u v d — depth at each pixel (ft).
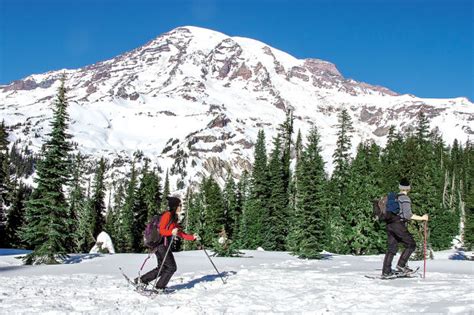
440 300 25.76
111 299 29.73
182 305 27.27
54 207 85.35
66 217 88.69
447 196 290.35
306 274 44.65
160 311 25.61
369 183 160.56
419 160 159.22
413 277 38.22
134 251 202.18
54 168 86.89
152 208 197.67
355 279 38.52
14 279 41.55
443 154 350.23
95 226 204.54
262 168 201.16
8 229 190.70
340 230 162.40
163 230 32.55
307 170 128.47
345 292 30.76
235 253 95.71
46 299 28.84
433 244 191.11
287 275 43.55
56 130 88.43
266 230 190.29
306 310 25.17
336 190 175.22
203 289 34.60
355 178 164.04
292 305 27.14
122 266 64.18
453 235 262.88
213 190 213.87
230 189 230.89
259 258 90.74
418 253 103.04
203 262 71.15
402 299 27.04
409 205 37.11
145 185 203.62
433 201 157.38
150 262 70.54
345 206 162.71
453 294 27.50
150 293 31.78
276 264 68.69
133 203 213.05
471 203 184.96
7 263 82.38
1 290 32.45
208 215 206.69
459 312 21.70
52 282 39.17
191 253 102.37
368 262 78.89
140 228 201.36
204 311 25.44
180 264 65.98
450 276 39.93
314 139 193.47
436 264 69.72
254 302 27.99
